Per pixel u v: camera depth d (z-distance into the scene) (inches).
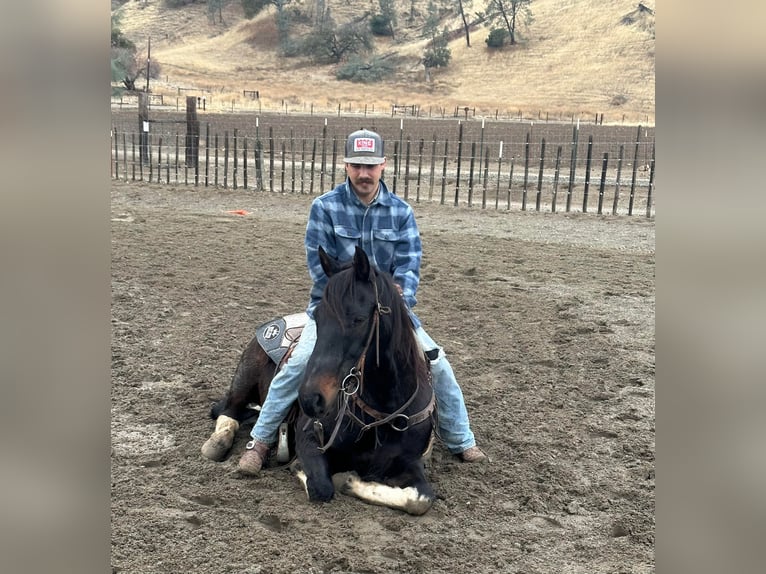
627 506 153.7
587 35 2805.1
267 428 162.4
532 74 2608.3
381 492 146.9
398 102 2375.7
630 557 134.3
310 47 3152.1
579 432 192.1
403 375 143.5
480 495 156.2
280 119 1433.3
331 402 126.8
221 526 138.4
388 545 133.8
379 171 154.9
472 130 1248.8
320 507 146.3
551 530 143.5
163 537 133.1
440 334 276.1
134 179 712.4
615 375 234.5
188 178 738.8
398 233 160.7
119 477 157.9
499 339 270.8
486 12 3211.1
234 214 543.2
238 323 278.5
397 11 3681.1
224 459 171.8
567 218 563.2
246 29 3511.3
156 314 283.0
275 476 161.8
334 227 157.9
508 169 788.6
